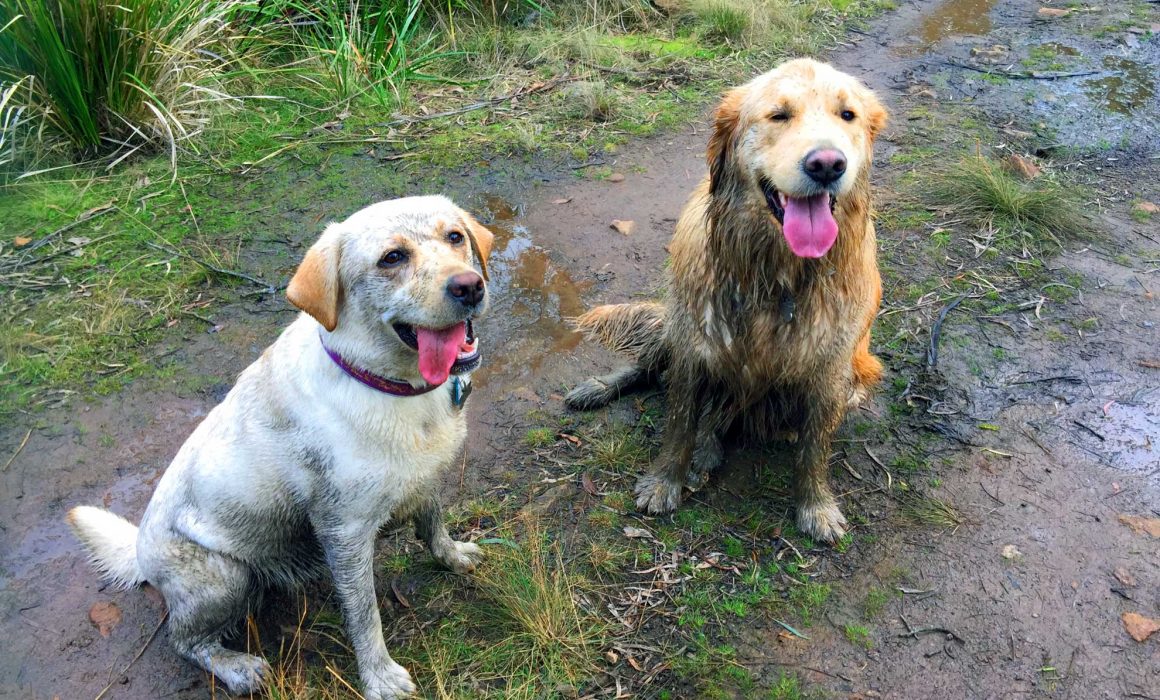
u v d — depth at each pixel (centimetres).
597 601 146
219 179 242
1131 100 287
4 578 150
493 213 233
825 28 346
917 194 236
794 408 159
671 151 262
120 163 247
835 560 151
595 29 328
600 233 226
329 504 127
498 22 329
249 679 134
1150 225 224
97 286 205
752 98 139
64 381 183
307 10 295
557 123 275
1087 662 136
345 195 237
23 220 224
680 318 154
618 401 181
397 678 134
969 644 139
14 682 137
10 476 166
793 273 142
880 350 190
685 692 135
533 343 194
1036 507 158
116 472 167
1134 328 193
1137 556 149
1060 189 237
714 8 334
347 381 123
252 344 192
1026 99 288
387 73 284
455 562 149
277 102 279
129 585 146
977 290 204
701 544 155
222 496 129
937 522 156
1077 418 173
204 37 278
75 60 240
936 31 345
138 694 136
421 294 118
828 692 134
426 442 128
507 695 134
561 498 162
